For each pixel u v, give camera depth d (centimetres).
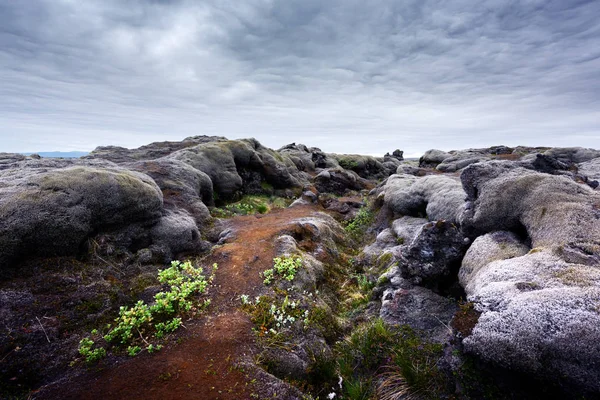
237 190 2645
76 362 637
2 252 834
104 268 1002
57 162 1761
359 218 2161
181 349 682
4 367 600
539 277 629
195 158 2439
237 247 1284
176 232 1289
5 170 1441
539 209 899
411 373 635
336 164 5234
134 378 597
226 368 634
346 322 929
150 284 974
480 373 575
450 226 1024
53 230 938
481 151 6022
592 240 700
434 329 780
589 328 459
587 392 443
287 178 3180
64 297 811
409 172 3606
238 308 858
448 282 995
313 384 677
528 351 489
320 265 1228
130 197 1198
